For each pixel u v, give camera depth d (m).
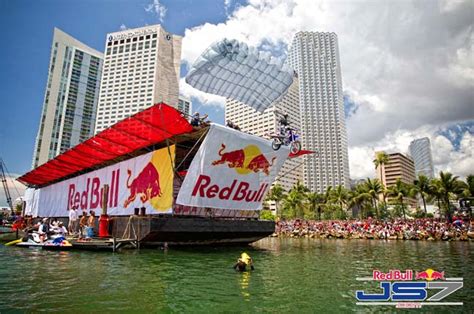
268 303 8.60
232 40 19.00
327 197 78.00
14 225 35.78
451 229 42.84
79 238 21.34
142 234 19.19
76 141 122.94
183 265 14.30
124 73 130.88
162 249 20.17
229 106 122.19
